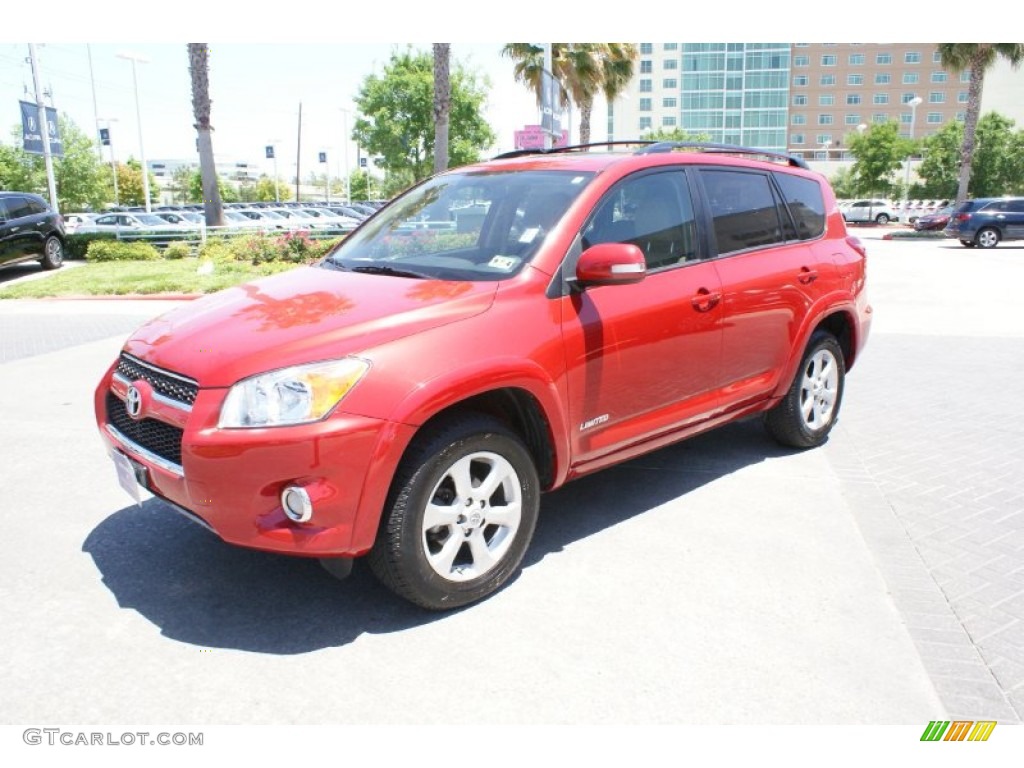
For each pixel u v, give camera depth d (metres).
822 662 3.01
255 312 3.50
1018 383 7.34
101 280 15.96
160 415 3.19
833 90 118.31
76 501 4.65
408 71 41.22
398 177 51.06
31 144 24.41
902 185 59.31
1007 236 26.92
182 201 94.94
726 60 119.06
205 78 22.22
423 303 3.36
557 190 3.97
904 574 3.68
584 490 4.74
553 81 16.47
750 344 4.63
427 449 3.13
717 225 4.51
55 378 7.88
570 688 2.88
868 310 5.74
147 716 2.74
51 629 3.26
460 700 2.82
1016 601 3.44
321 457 2.91
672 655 3.06
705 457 5.31
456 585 3.33
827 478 4.90
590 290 3.76
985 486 4.74
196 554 3.95
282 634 3.23
